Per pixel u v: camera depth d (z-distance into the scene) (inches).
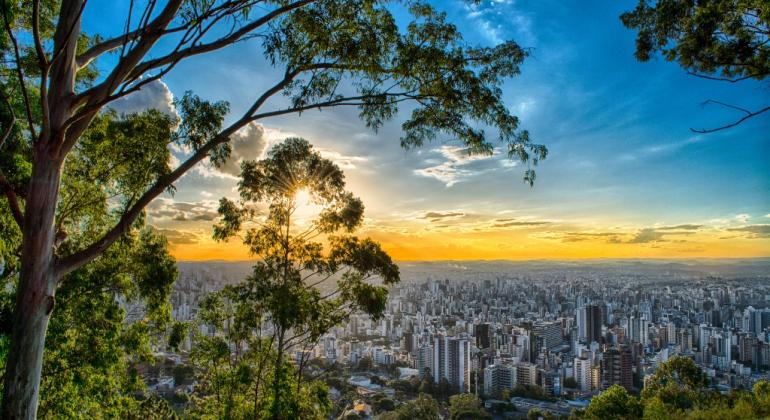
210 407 383.6
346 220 362.0
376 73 220.5
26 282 144.2
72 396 357.7
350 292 346.0
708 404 653.9
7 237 255.9
